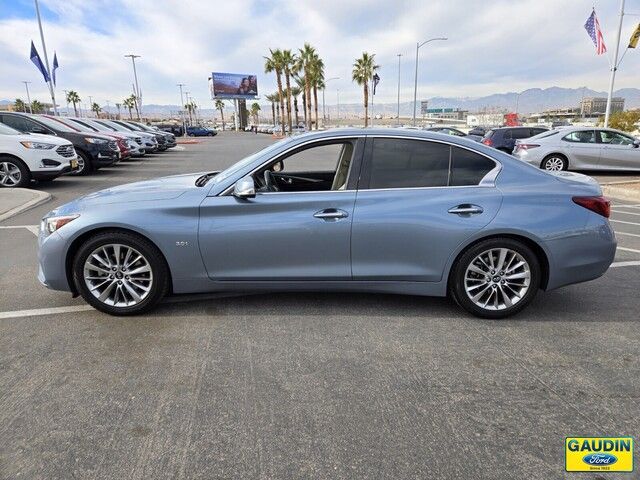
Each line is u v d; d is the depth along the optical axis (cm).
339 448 228
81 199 392
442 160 369
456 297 372
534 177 372
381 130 372
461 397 271
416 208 356
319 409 259
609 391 277
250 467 216
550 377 292
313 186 437
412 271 365
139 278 372
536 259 364
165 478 209
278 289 374
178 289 373
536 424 248
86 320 372
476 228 353
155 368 300
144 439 234
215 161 1920
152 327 360
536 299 419
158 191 380
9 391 274
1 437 235
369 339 341
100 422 247
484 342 338
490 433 240
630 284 459
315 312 388
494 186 365
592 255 367
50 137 1091
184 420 249
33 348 326
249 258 363
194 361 310
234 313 386
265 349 326
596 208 367
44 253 366
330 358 314
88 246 361
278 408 260
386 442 233
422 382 287
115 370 298
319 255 361
